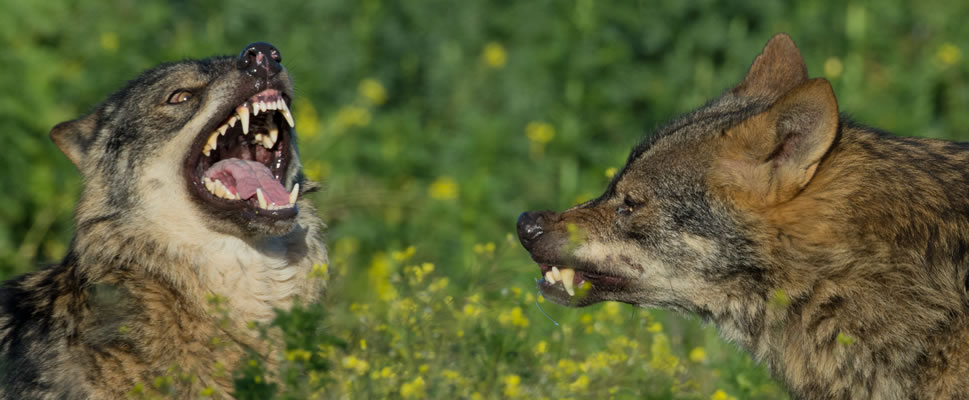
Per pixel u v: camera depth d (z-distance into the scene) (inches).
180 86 630.5
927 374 526.6
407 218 986.1
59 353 584.7
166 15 1162.6
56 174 954.1
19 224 940.0
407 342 589.9
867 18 1325.0
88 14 1119.0
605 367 601.3
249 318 621.6
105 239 613.0
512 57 1212.5
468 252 916.6
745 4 1289.4
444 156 1053.2
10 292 640.4
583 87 1160.8
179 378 550.9
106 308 577.9
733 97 642.8
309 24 1223.5
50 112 976.3
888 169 548.4
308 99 1122.0
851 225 540.1
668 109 1142.3
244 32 1200.2
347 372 572.4
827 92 519.2
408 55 1229.7
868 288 534.6
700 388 651.5
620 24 1236.5
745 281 568.4
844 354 545.3
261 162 684.7
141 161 620.4
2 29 1047.0
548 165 1043.9
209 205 613.0
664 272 585.3
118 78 1056.2
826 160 554.3
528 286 725.3
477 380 578.6
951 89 1186.6
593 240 597.3
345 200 981.2
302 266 644.1
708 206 569.0
